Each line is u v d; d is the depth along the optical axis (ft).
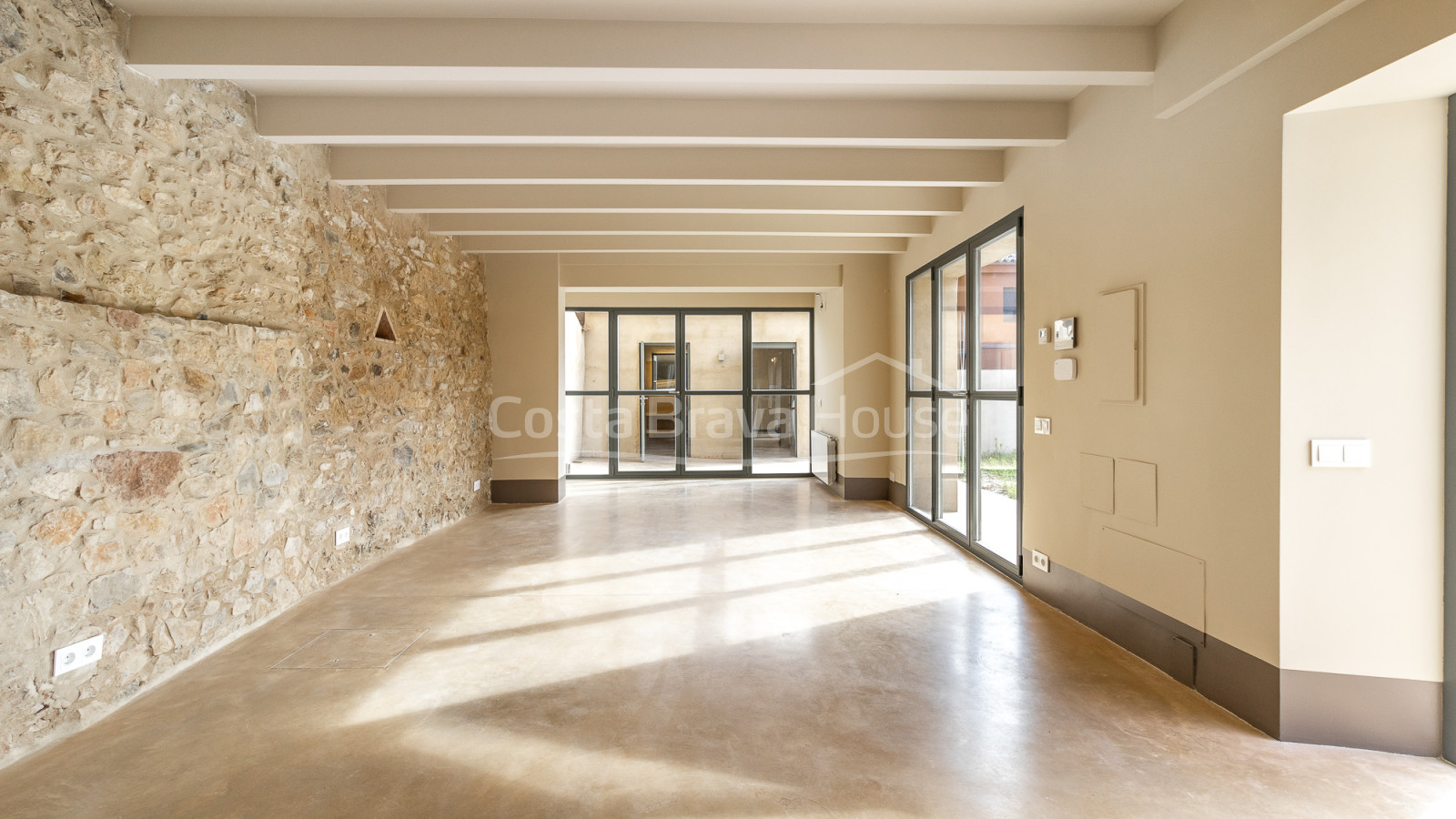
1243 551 7.96
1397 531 7.23
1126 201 9.95
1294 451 7.36
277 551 11.90
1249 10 7.41
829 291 26.22
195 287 9.90
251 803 6.57
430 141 11.48
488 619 11.78
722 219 17.74
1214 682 8.51
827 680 9.32
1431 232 7.07
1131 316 9.77
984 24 8.83
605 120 11.19
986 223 14.83
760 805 6.52
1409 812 6.39
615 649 10.45
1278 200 7.34
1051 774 7.02
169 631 9.41
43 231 7.57
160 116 9.20
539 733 7.91
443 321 19.24
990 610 12.21
